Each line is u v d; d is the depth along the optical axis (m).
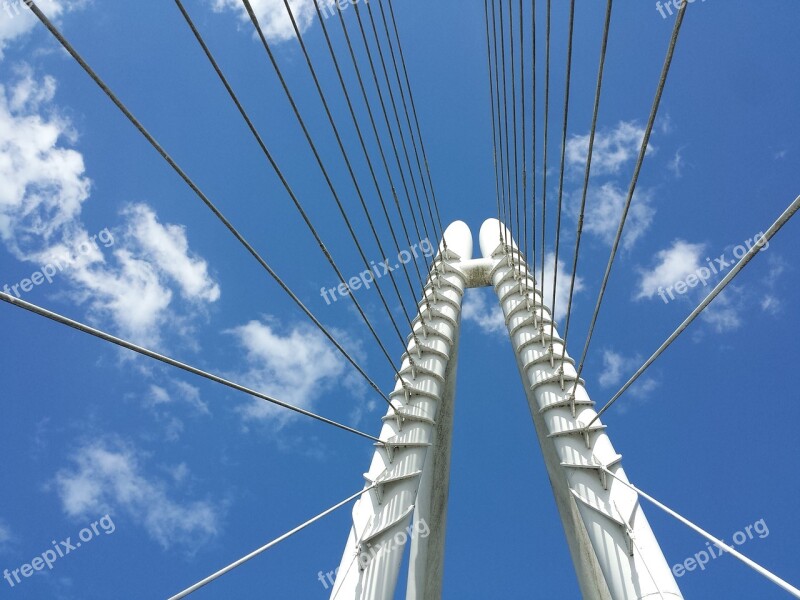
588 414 13.55
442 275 19.77
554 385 14.53
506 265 19.97
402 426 14.09
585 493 12.21
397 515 12.12
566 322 13.41
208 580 7.56
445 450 18.83
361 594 10.83
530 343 16.06
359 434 12.36
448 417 19.05
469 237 24.80
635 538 11.09
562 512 16.55
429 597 17.39
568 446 13.14
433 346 16.52
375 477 12.89
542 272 14.11
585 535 15.74
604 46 6.61
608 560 11.11
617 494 11.92
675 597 10.09
